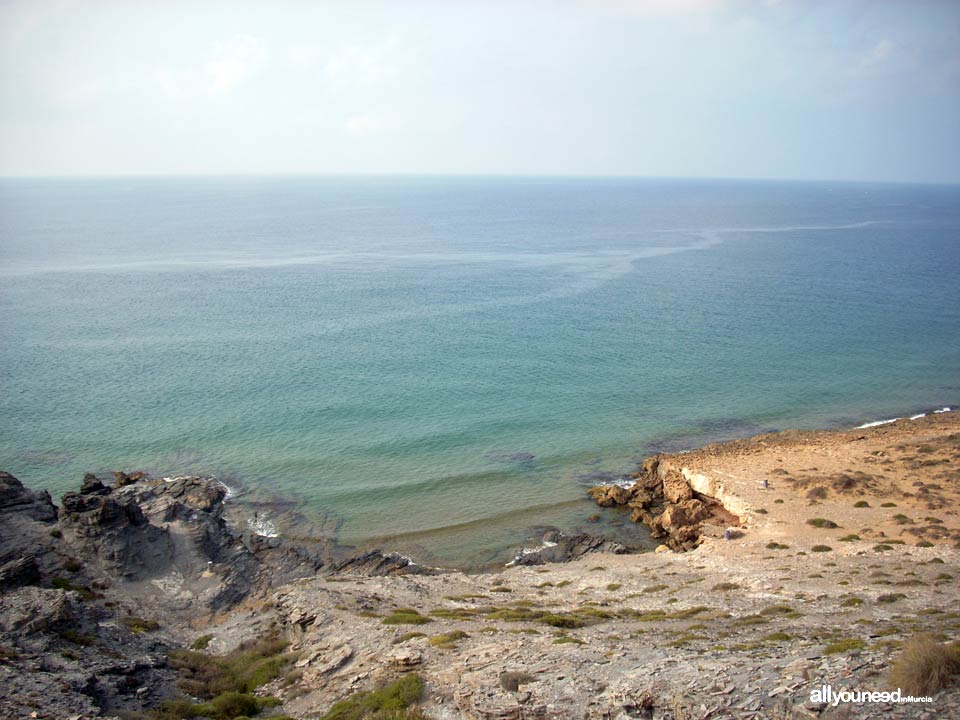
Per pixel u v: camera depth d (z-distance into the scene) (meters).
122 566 48.78
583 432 79.69
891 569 42.34
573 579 48.50
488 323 125.62
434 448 74.31
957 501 55.53
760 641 28.42
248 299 141.12
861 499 57.91
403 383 93.06
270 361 100.38
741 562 47.97
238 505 61.59
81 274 163.12
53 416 78.19
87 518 50.75
